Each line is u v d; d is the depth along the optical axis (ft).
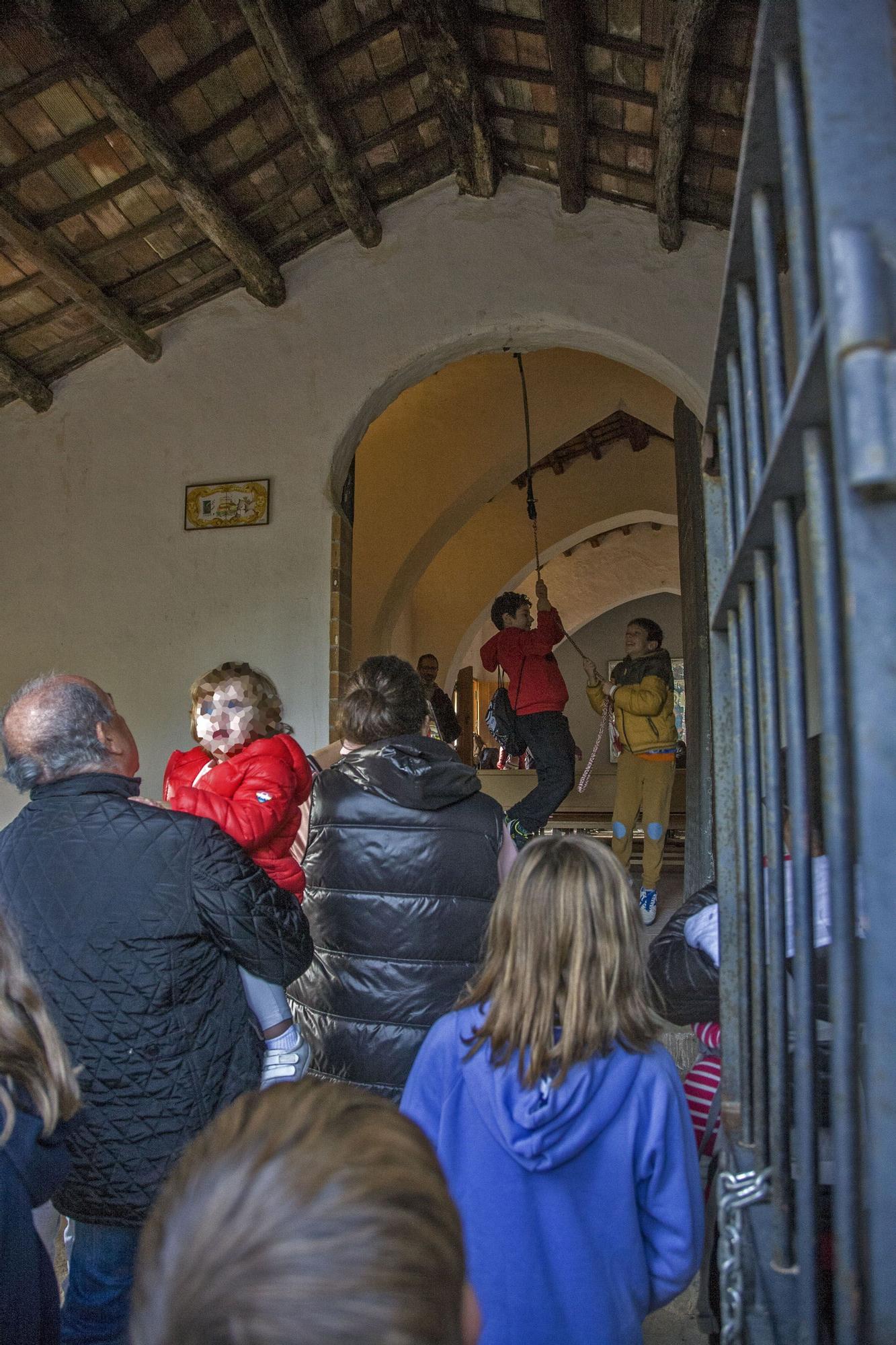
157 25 10.56
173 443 15.72
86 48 10.08
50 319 14.53
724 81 10.93
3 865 5.02
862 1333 1.85
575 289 14.69
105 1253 5.02
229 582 15.34
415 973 5.83
